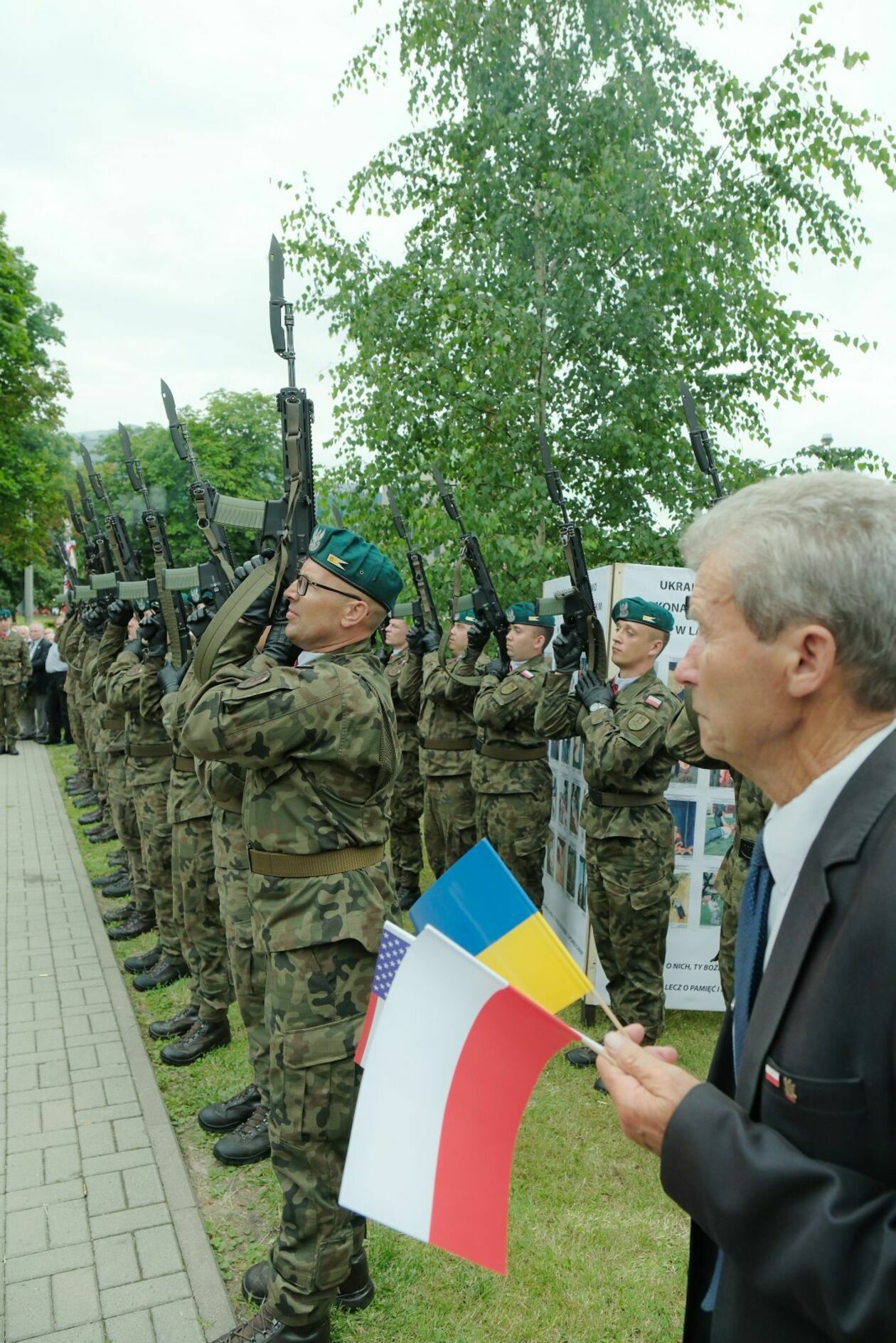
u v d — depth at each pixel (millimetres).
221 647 2725
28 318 27781
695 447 3893
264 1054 3422
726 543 1090
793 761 1099
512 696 5238
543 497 8156
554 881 5789
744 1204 929
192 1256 2945
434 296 8352
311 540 2799
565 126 8297
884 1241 847
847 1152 924
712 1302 1206
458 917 1570
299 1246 2406
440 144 8734
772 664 1043
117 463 19797
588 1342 2643
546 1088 4188
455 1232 1208
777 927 1101
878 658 1006
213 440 23016
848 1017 924
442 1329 2672
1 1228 3068
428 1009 1281
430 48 8508
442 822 6438
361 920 2475
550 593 5691
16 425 25484
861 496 1025
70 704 10820
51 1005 4891
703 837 4828
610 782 4246
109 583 6223
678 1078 1072
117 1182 3324
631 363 8391
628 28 8078
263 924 2500
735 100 8102
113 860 7656
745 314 8211
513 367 7988
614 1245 3080
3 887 7078
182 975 5293
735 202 8070
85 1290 2791
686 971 4863
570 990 1413
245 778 2635
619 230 7707
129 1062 4242
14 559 27938
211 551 3543
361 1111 1236
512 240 8203
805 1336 990
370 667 2660
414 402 8500
